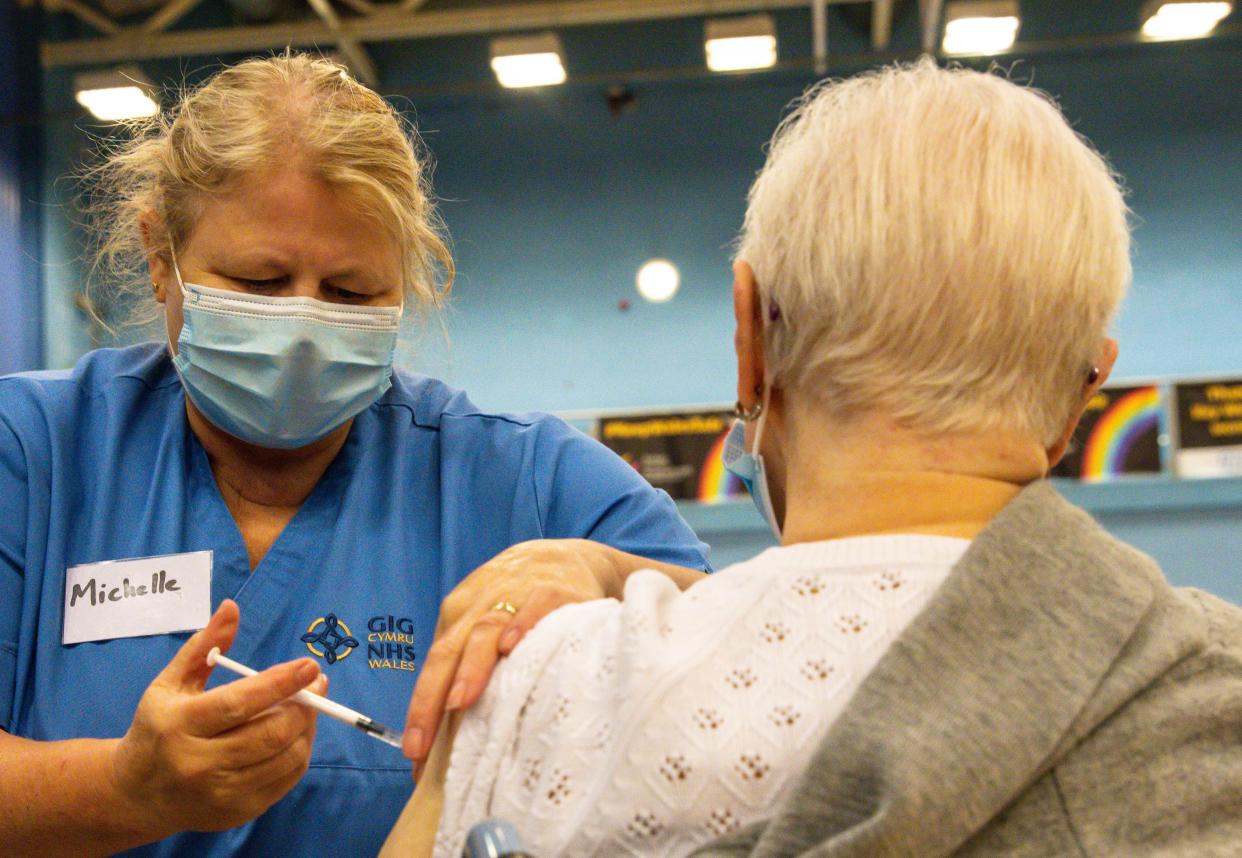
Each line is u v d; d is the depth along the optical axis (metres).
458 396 1.54
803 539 0.78
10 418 1.38
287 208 1.27
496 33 6.84
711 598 0.75
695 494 6.45
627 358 6.73
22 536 1.35
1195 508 6.14
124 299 1.54
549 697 0.76
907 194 0.74
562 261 6.83
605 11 6.32
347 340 1.32
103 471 1.39
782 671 0.70
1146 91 6.50
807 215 0.77
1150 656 0.67
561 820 0.72
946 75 0.81
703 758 0.68
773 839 0.63
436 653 0.88
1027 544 0.69
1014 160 0.75
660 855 0.69
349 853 1.26
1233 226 6.40
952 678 0.64
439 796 0.82
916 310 0.73
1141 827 0.63
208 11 6.73
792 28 6.75
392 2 6.55
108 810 1.10
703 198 6.79
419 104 6.96
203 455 1.42
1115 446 6.20
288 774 1.08
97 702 1.30
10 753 1.15
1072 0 6.58
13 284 5.88
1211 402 6.16
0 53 6.10
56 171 6.38
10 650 1.31
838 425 0.77
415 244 1.39
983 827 0.63
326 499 1.41
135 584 1.34
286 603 1.35
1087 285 0.74
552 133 6.91
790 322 0.78
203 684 1.10
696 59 6.85
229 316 1.29
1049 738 0.62
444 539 1.41
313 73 1.36
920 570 0.72
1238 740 0.66
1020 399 0.75
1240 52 6.45
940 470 0.75
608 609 0.82
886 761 0.61
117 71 6.03
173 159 1.32
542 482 1.46
